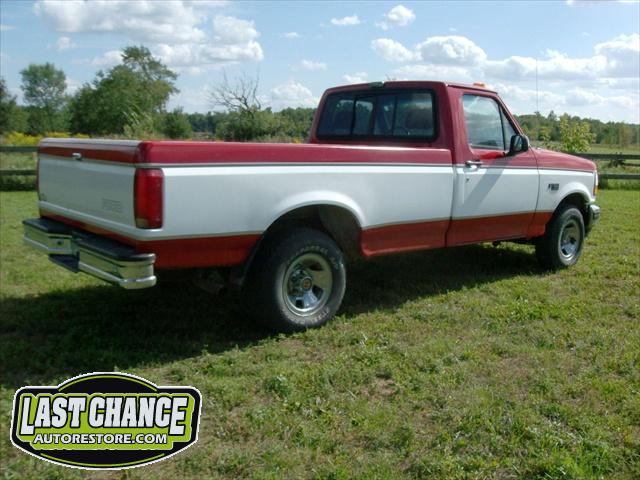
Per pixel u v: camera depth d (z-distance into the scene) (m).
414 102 5.88
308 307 4.85
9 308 5.23
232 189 4.16
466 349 4.47
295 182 4.48
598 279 6.56
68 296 5.62
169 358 4.28
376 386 3.86
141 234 3.85
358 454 3.10
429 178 5.40
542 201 6.61
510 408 3.58
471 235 5.98
